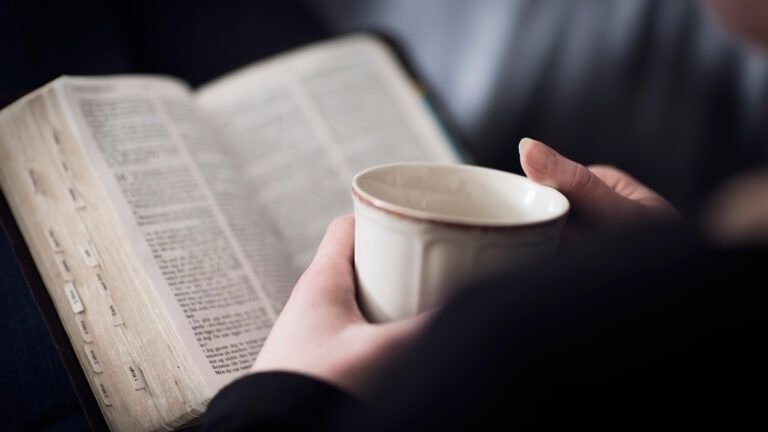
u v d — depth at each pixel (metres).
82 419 0.67
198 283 0.69
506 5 1.17
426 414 0.43
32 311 0.73
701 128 1.09
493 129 1.13
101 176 0.70
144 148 0.74
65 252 0.67
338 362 0.51
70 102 0.72
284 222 0.81
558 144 1.13
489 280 0.45
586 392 0.42
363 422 0.46
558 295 0.43
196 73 1.01
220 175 0.79
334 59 0.91
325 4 1.11
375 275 0.53
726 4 0.45
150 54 0.99
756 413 0.42
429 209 0.56
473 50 1.16
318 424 0.48
